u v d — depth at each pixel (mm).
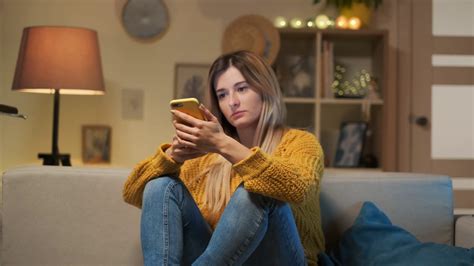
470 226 1654
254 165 1281
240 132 1696
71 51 2691
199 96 3588
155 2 3574
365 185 1786
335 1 3480
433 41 3664
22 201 1661
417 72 3662
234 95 1624
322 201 1776
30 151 3455
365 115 3490
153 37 3586
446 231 1771
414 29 3670
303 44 3703
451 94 3676
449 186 1792
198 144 1353
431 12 3664
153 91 3607
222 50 3410
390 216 1770
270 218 1327
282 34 3477
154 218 1342
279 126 1647
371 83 3496
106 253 1671
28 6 3502
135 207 1681
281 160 1302
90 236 1672
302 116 3709
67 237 1668
